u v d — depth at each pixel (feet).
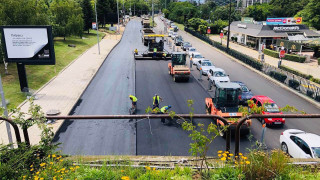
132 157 20.81
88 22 241.55
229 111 56.13
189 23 309.83
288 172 16.33
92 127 60.13
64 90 87.10
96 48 178.91
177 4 458.50
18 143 18.65
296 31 196.75
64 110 69.62
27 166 17.87
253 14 353.92
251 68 126.31
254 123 63.82
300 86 90.07
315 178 16.38
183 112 69.21
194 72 119.75
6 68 97.66
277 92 91.40
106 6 296.51
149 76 108.99
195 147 17.48
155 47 145.89
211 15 382.42
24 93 80.89
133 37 250.98
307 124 64.13
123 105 75.36
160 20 453.17
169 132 57.16
